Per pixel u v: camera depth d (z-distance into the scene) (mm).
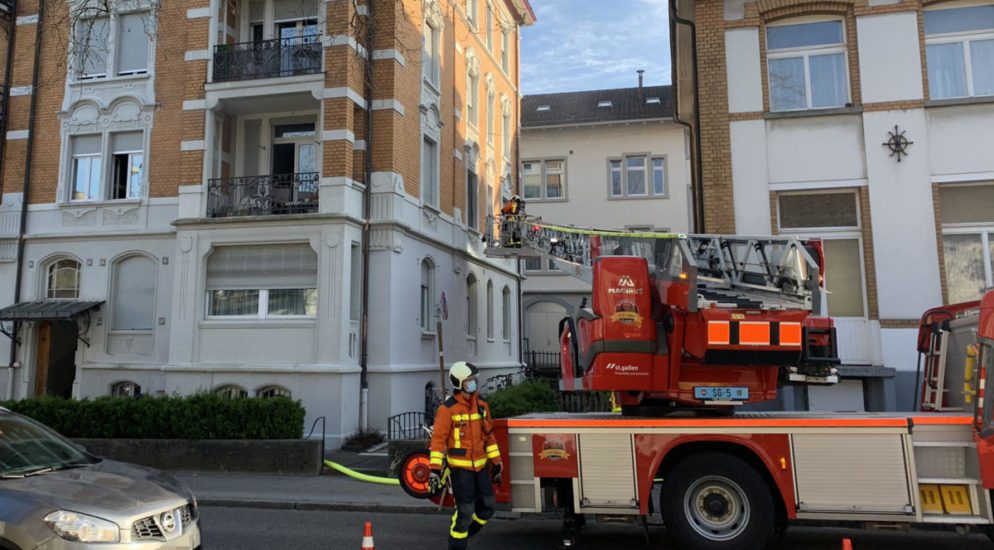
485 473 6227
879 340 11305
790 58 12461
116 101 17203
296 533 7711
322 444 11555
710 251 7113
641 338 6785
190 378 14938
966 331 6730
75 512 4645
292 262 15188
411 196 16969
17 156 17625
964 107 11578
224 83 15789
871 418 6281
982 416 5973
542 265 32594
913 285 11305
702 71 12461
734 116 12250
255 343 14914
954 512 6078
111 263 16766
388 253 15594
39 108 17641
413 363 16703
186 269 15367
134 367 16109
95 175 17375
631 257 7000
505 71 27406
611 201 32500
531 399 13555
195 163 15844
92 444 11883
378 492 9914
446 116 19969
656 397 6863
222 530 7871
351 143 15391
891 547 6980
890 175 11617
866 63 11914
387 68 16172
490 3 25125
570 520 6777
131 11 17281
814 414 6734
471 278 22266
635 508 6492
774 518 6254
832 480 6207
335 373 14211
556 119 33938
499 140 26031
